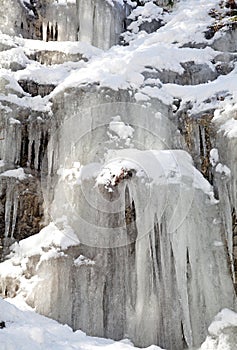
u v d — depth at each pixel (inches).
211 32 439.2
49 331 237.8
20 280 302.5
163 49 391.9
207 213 297.4
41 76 383.2
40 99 356.8
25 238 334.6
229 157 301.6
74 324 287.0
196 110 332.5
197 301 285.7
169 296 286.2
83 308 291.7
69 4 482.0
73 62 405.1
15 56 394.0
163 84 361.4
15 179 333.1
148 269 288.4
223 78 362.9
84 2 471.2
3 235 328.8
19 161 343.3
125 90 346.3
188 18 473.7
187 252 294.2
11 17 452.8
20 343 203.2
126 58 378.9
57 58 420.5
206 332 280.1
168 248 288.2
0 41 408.5
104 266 301.7
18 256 315.6
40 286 290.8
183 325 279.1
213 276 287.3
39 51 419.5
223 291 284.7
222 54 400.2
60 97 350.6
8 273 305.7
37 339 211.6
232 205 295.4
